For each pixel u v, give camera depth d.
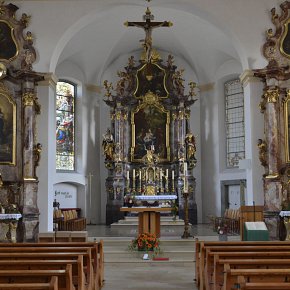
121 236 15.85
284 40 15.05
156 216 14.88
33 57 14.88
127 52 23.73
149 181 21.56
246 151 15.56
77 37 20.12
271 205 14.12
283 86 14.75
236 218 18.05
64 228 17.62
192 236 14.97
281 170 14.47
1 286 4.55
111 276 10.44
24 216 14.05
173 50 23.64
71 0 15.43
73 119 22.20
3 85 14.48
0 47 14.80
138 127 22.67
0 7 14.91
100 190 22.94
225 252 7.34
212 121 22.78
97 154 22.95
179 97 22.48
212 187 22.52
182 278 10.12
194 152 22.05
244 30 15.34
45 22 15.30
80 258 6.56
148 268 11.58
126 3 15.77
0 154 14.31
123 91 22.62
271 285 4.47
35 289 4.57
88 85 22.72
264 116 14.62
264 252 7.18
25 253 7.30
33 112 14.51
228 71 21.94
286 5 15.09
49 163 15.06
